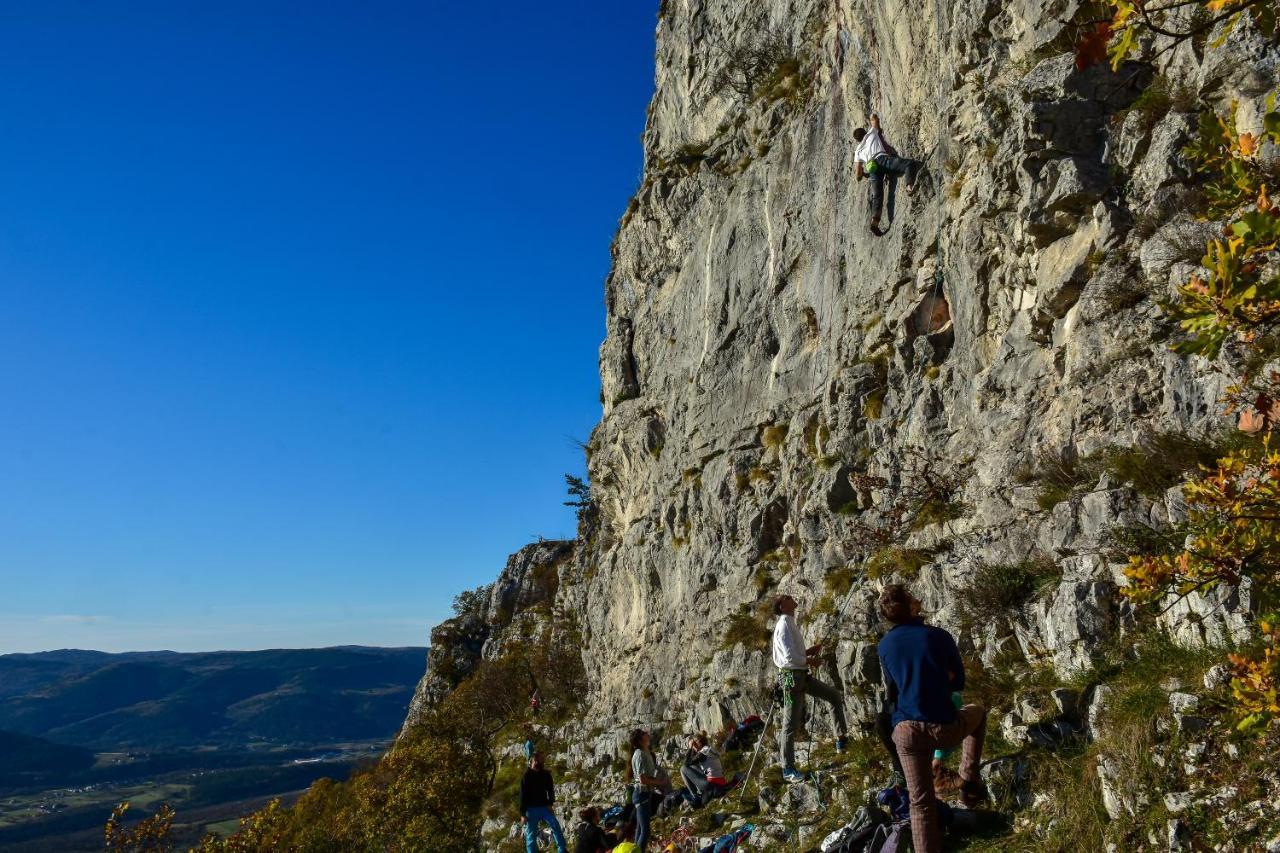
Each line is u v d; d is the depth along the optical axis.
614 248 26.45
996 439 9.73
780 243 17.48
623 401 24.47
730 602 15.74
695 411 19.23
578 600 30.66
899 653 5.59
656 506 20.95
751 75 20.14
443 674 54.25
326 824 40.31
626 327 24.86
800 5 18.44
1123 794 5.06
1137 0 3.33
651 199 23.20
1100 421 8.24
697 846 8.98
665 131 25.53
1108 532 7.08
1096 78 9.59
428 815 25.38
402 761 30.27
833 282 15.18
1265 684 3.58
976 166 11.34
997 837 5.68
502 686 35.12
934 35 12.80
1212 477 4.04
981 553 8.83
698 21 23.27
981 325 10.86
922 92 13.18
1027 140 9.67
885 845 5.80
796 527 14.54
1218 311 3.21
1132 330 8.30
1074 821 5.26
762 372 17.38
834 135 16.02
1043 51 10.41
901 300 12.99
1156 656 5.95
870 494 12.32
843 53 16.02
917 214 12.89
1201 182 8.13
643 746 10.62
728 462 17.28
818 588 12.68
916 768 5.38
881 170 13.45
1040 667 7.20
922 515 10.58
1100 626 6.63
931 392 11.53
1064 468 8.31
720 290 19.31
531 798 12.20
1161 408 7.62
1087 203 9.23
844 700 9.68
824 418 14.33
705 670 15.20
